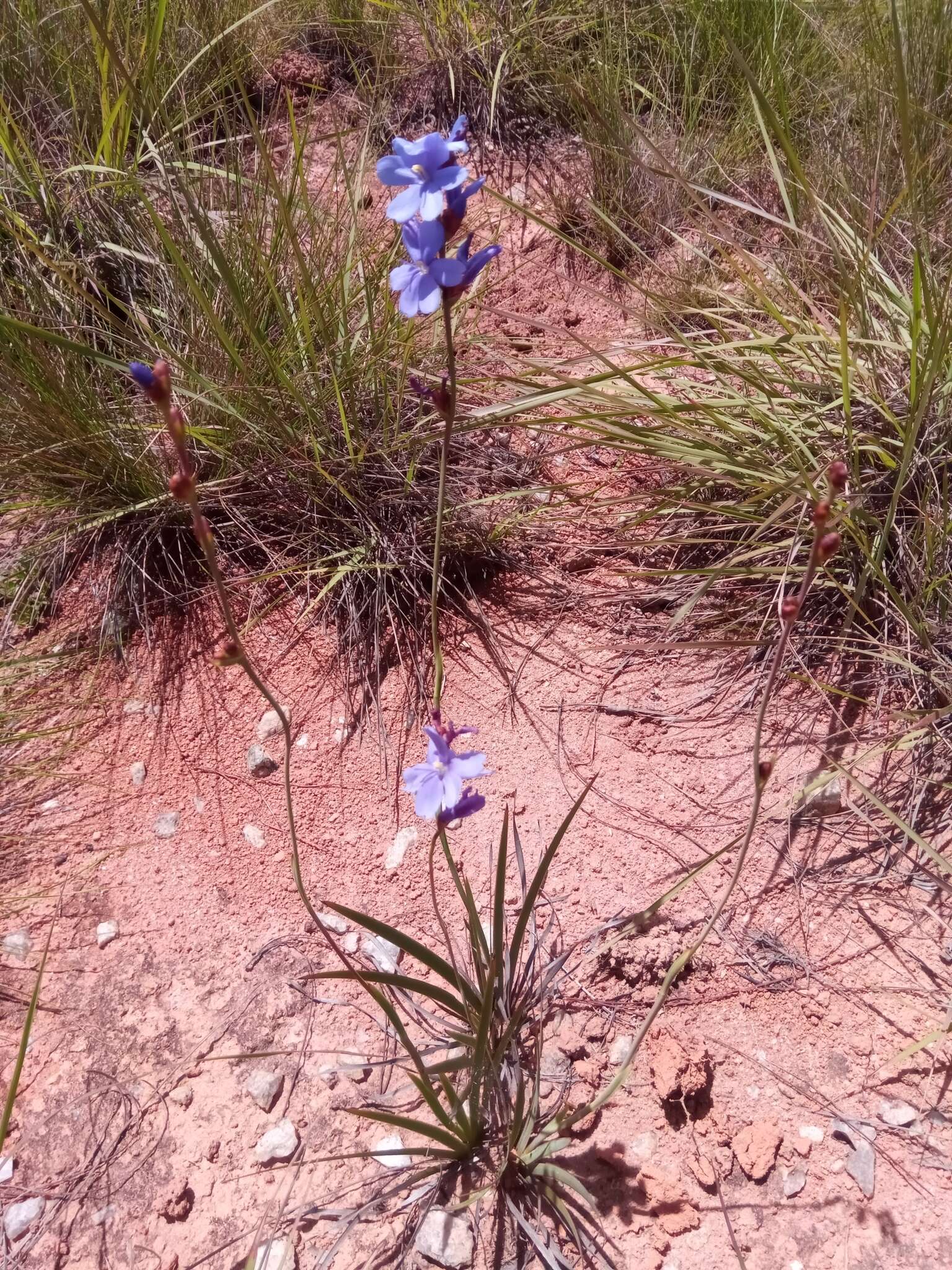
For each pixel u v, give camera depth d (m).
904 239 0.52
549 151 0.73
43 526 0.51
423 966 0.37
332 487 0.49
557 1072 0.34
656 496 0.47
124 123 0.56
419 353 0.53
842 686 0.42
